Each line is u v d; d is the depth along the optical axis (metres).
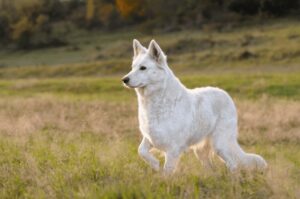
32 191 12.36
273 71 54.25
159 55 13.14
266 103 31.72
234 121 14.61
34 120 24.62
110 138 20.98
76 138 19.86
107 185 12.29
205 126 13.91
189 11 105.12
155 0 110.81
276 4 94.88
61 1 126.88
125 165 14.07
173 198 11.49
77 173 13.37
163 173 12.88
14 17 115.69
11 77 66.81
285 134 22.25
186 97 13.48
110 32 107.69
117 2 113.44
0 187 13.02
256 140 21.69
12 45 104.00
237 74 50.22
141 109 13.39
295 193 11.69
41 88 47.84
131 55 76.81
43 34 106.19
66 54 87.88
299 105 29.33
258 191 12.16
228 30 87.56
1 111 29.25
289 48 63.41
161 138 13.15
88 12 115.38
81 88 46.84
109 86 46.62
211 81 45.16
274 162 15.34
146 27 101.94
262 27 85.94
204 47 73.81
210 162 14.87
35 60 85.25
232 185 12.27
